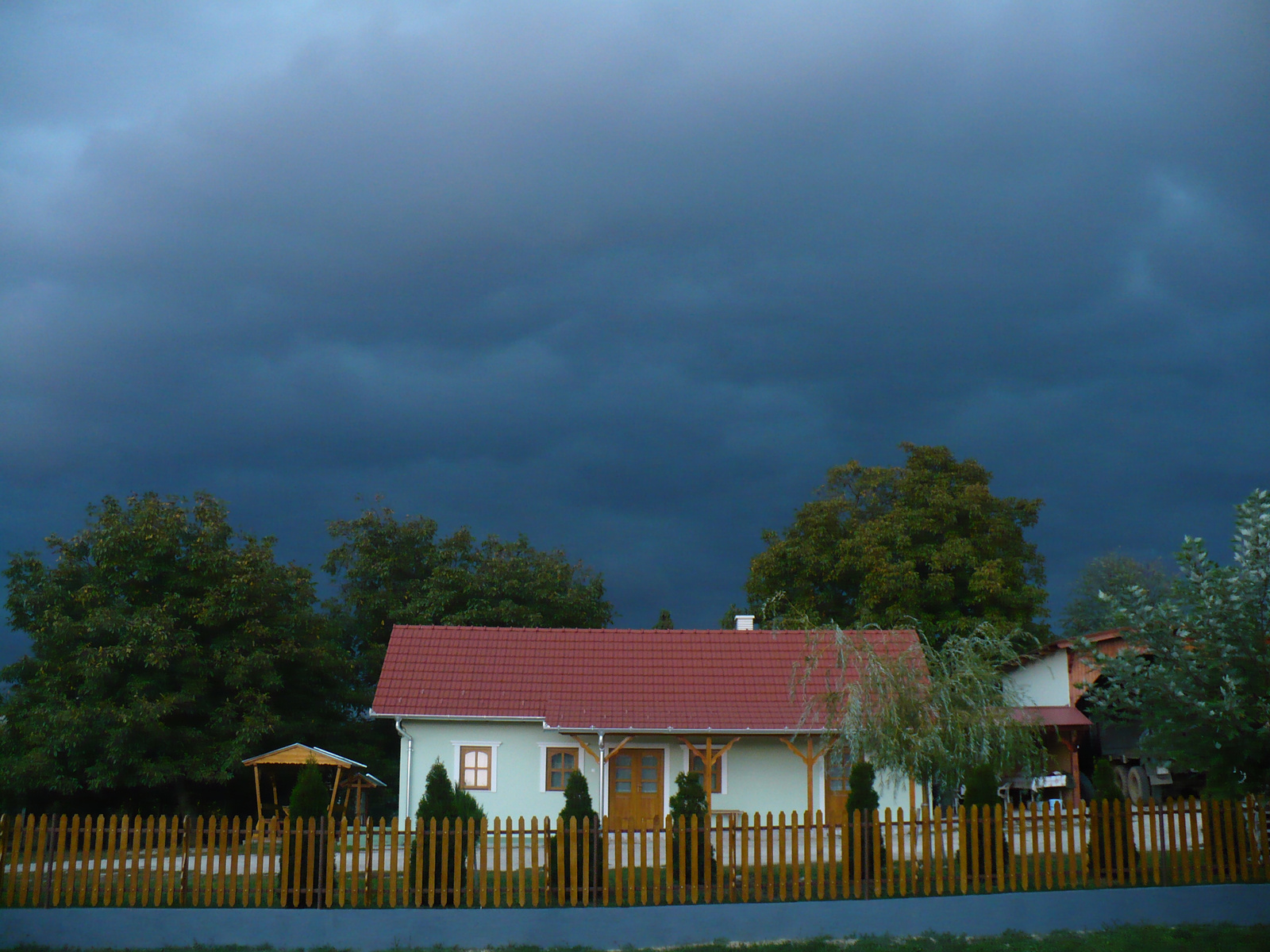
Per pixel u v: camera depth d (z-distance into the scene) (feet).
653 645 95.30
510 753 86.94
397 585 134.92
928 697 69.31
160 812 98.37
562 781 86.94
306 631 108.37
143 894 46.24
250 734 94.17
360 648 131.54
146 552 99.14
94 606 95.09
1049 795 91.40
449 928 44.91
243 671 97.14
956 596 126.31
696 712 86.48
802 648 94.84
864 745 68.08
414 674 89.71
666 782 86.63
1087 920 45.50
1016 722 68.95
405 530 136.67
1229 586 41.86
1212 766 44.78
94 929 44.55
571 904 46.03
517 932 44.91
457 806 63.05
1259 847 47.65
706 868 46.62
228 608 98.89
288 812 48.16
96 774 89.92
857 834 46.83
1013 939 43.73
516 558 137.18
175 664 95.09
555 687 89.56
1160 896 45.96
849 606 131.13
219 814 99.96
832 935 45.06
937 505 127.65
